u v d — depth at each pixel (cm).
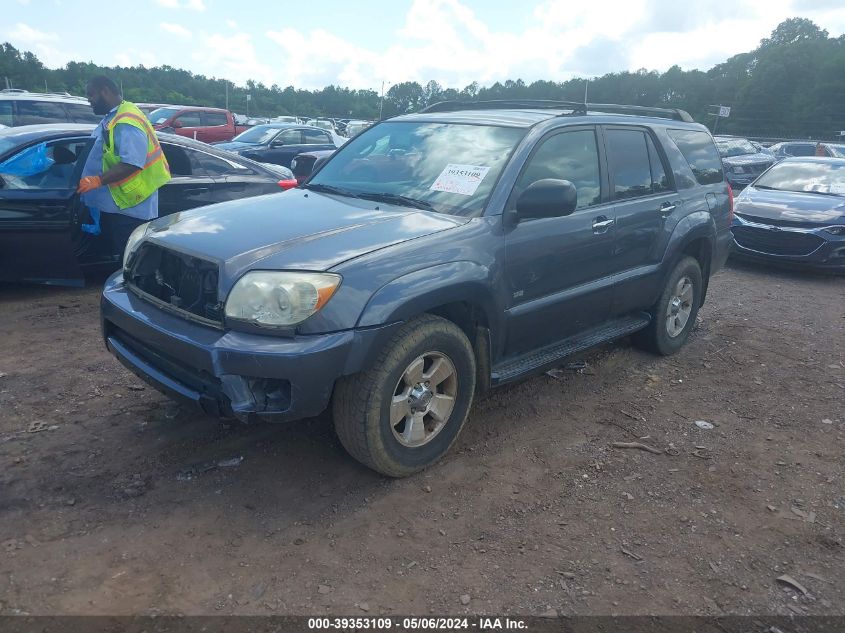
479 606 268
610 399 466
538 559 296
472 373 365
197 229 350
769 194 953
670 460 386
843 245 843
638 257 480
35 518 307
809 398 480
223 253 315
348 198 407
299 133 1661
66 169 609
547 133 416
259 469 356
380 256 319
